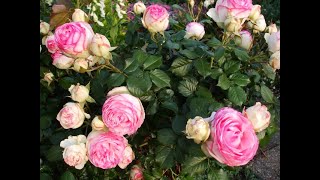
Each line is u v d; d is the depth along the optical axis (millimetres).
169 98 599
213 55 593
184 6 1621
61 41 504
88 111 604
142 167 630
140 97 586
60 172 631
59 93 692
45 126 606
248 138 445
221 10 579
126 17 1124
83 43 510
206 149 466
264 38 664
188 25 711
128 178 650
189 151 501
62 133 595
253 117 480
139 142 638
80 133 591
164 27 601
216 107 542
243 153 436
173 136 544
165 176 621
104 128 504
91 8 888
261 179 1123
